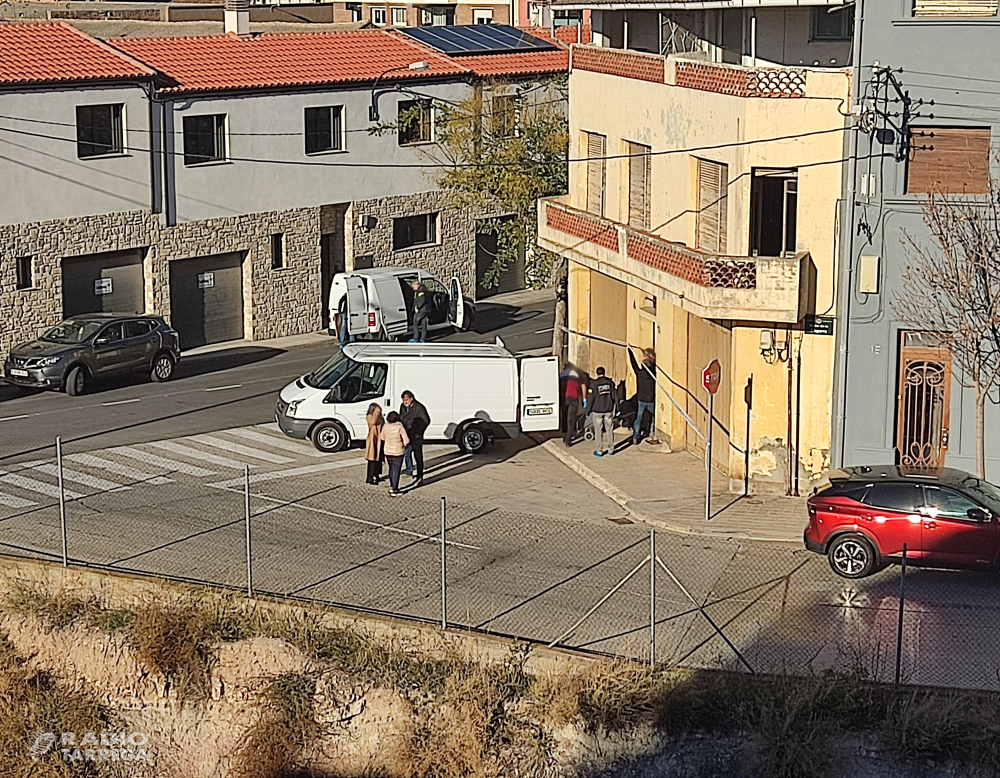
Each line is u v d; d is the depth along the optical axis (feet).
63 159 126.11
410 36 160.35
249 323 143.54
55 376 113.50
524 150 130.41
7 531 79.46
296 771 66.18
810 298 85.15
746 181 85.97
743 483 88.43
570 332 106.11
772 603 69.92
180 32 168.55
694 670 62.13
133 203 131.85
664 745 61.26
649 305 103.35
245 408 111.14
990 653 63.87
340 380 97.91
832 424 85.92
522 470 95.30
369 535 80.64
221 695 68.59
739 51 100.78
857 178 82.58
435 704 64.95
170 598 70.85
